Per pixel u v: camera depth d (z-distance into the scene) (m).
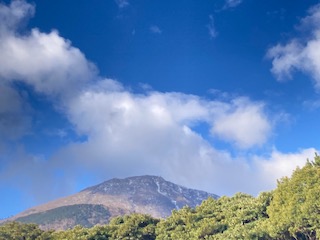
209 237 72.69
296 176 64.06
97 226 87.19
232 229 70.94
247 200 82.44
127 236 84.81
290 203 60.94
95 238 82.94
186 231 80.69
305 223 59.78
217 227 75.94
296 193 61.28
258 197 76.81
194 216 83.50
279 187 66.69
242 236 65.12
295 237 62.00
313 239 61.44
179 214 88.56
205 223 77.12
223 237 68.94
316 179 61.16
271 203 67.56
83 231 85.88
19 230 88.00
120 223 94.62
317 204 57.81
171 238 80.50
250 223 70.81
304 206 58.72
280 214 63.03
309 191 58.84
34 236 87.12
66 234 85.38
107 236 85.56
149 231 86.44
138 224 88.06
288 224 61.47
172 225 84.94
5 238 84.69
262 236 64.62
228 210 81.75
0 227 88.69
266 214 74.50
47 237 86.25
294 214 60.22
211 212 86.31
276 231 62.72
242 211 75.12
